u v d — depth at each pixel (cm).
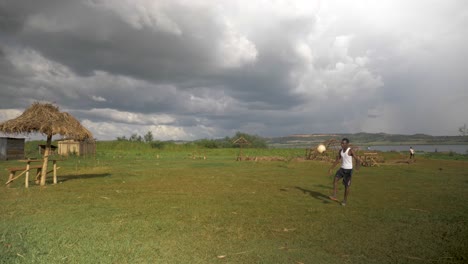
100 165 2220
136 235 548
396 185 1250
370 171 1916
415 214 727
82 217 677
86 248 477
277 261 435
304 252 471
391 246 502
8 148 2569
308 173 1748
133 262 424
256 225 623
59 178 1424
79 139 1222
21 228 584
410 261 440
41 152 3359
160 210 754
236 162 2692
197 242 514
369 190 1112
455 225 631
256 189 1117
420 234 568
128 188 1117
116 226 605
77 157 3044
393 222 652
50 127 1120
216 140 6256
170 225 617
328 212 744
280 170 1938
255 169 1992
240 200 896
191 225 619
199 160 2952
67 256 443
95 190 1063
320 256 456
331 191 1086
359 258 449
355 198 945
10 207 773
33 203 826
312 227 611
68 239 520
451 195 1003
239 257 449
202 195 979
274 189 1125
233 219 670
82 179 1388
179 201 873
